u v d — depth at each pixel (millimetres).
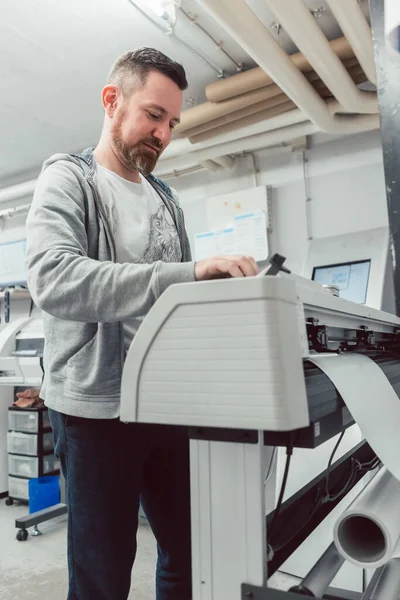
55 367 997
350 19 1598
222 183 3062
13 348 3189
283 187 2840
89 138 3051
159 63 1047
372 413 623
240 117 2316
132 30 2068
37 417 3051
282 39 2115
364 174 2588
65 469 1015
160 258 1146
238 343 503
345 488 1213
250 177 2959
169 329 544
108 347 949
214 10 1466
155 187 1257
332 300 808
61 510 2672
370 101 2080
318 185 2727
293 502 957
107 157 1127
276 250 2836
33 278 783
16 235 4043
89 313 719
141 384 556
